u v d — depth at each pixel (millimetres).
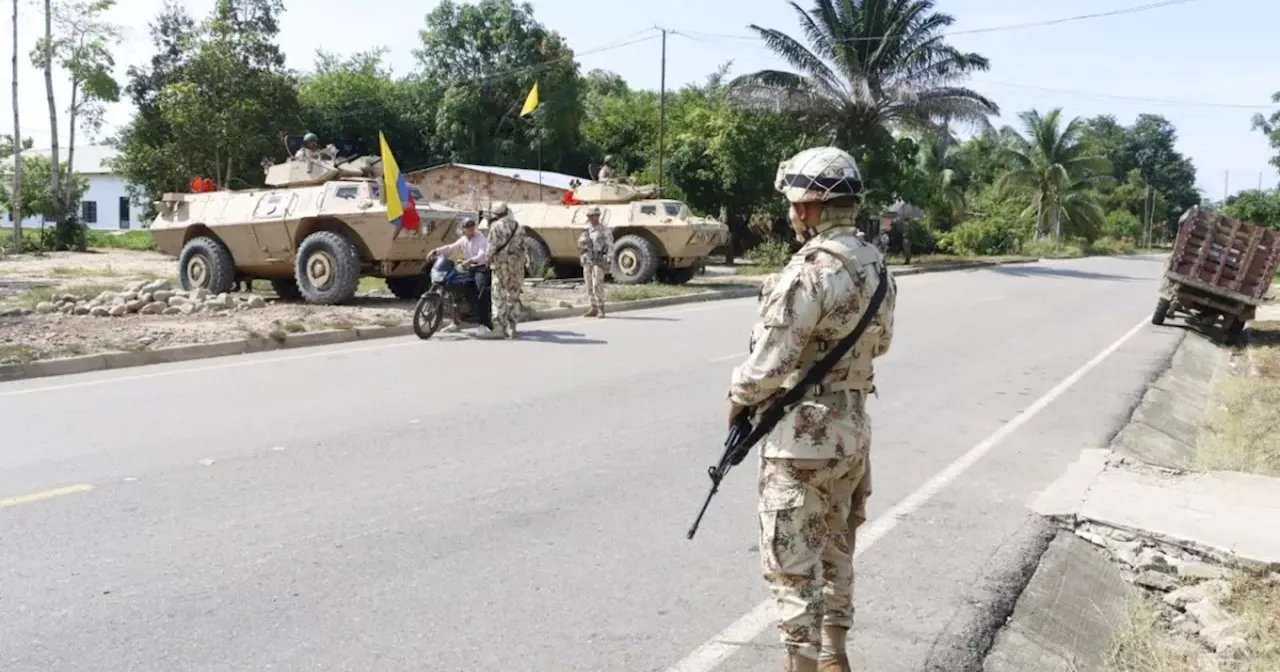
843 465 3104
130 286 16641
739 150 34094
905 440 7840
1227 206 42594
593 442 7250
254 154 38531
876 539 5379
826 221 3141
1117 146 102500
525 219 23562
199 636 3893
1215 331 18641
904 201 37938
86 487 5727
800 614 3066
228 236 16656
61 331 11359
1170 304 18281
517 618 4160
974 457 7316
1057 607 4660
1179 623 4719
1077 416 9109
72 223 35469
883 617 4348
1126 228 81062
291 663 3699
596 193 23375
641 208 22594
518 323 15016
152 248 37969
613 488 6098
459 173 32906
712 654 3891
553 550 4980
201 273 16922
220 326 12242
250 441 6918
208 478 5988
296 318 13281
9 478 5871
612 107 51500
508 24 46656
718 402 8867
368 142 47594
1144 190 89875
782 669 3779
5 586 4305
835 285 3006
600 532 5277
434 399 8609
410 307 15758
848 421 3107
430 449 6871
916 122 35688
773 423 3127
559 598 4383
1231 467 7473
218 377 9523
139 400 8297
